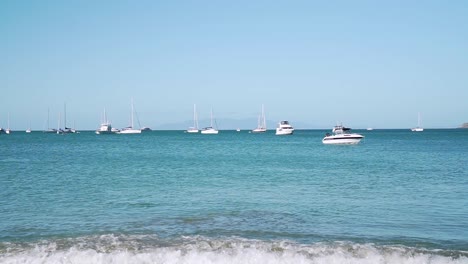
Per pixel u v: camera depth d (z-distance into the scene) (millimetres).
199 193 24188
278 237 14688
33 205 20406
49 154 60844
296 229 15797
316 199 22188
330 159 51156
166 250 12711
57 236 14742
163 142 111125
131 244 13461
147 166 41938
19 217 17734
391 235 14953
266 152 66875
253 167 40781
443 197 22750
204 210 19281
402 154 59469
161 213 18625
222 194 23812
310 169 38656
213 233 15117
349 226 16297
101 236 14367
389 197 22797
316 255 12406
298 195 23484
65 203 20969
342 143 86125
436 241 14203
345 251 12680
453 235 14961
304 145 90875
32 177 31891
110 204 20719
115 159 51500
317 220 17297
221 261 11953
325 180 30344
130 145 93812
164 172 36000
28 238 14477
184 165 43125
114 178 31531
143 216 17984
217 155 59875
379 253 12492
